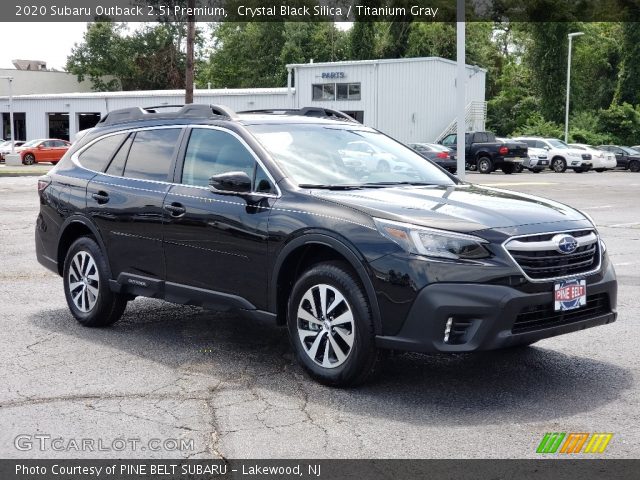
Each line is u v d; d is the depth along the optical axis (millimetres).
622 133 61688
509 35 80500
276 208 5367
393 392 5051
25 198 20812
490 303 4555
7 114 60344
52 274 9719
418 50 68875
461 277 4594
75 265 6957
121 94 54188
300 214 5207
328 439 4250
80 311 6930
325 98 45812
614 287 5219
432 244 4680
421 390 5094
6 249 11727
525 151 38406
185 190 6016
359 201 5098
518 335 4645
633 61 62875
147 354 6000
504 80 70438
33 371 5555
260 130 5914
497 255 4641
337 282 4992
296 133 6027
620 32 67938
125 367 5645
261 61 76562
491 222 4832
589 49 67375
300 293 5230
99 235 6664
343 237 4938
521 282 4641
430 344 4629
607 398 4934
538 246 4762
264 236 5371
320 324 5148
